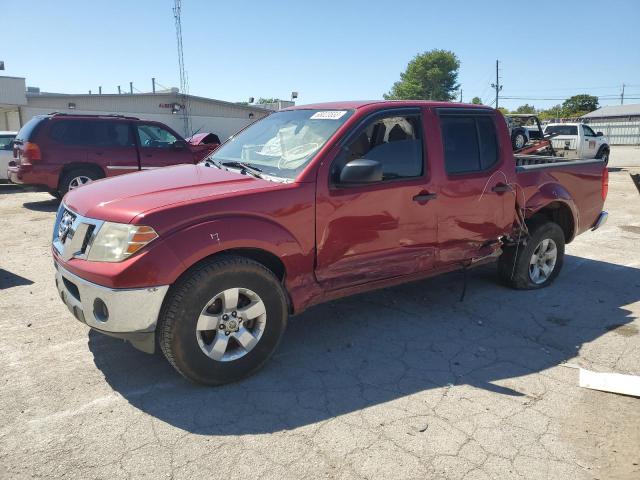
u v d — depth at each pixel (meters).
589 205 5.91
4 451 2.78
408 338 4.30
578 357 4.04
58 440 2.88
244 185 3.59
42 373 3.60
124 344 4.06
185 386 3.47
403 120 4.23
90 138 10.17
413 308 4.96
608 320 4.78
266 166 4.00
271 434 2.97
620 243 7.92
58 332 4.27
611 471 2.74
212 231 3.25
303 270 3.71
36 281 5.61
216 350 3.37
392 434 3.00
